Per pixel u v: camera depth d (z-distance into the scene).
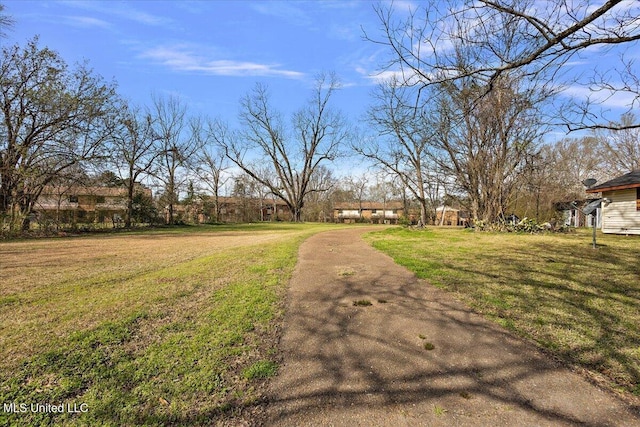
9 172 17.95
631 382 2.63
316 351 3.17
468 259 8.16
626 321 3.88
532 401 2.39
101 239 16.06
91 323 3.75
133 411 2.25
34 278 6.23
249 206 48.59
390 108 15.12
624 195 15.37
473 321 3.95
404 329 3.72
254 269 6.92
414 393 2.49
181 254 9.92
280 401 2.39
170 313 4.11
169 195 33.03
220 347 3.20
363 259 8.36
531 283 5.66
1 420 2.12
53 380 2.59
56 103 18.86
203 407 2.30
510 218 20.70
